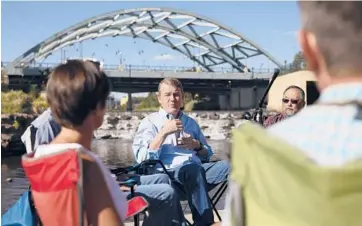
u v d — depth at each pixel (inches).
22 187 530.9
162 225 134.4
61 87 76.5
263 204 44.4
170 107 172.4
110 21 3767.2
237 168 47.5
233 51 3809.1
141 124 169.6
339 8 42.4
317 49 44.5
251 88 3408.0
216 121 2449.6
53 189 71.7
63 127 78.7
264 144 42.7
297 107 200.2
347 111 42.9
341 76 43.8
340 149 41.4
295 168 39.7
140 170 158.6
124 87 3218.5
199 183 149.0
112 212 71.9
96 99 77.7
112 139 2598.4
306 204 39.8
